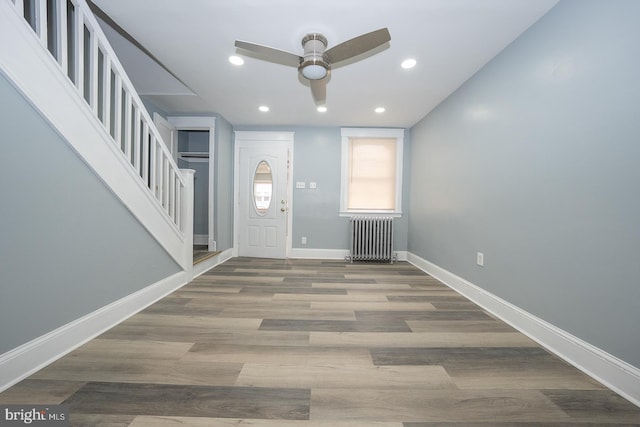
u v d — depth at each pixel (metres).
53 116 1.44
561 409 1.18
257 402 1.19
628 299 1.27
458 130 2.87
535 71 1.84
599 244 1.40
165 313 2.14
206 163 5.02
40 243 1.39
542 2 1.67
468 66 2.44
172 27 1.99
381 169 4.54
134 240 2.15
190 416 1.10
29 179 1.34
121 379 1.32
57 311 1.49
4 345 1.24
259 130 4.52
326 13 1.81
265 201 4.56
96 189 1.76
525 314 1.89
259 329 1.89
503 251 2.14
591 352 1.42
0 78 1.21
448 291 2.82
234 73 2.68
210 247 4.07
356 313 2.21
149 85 3.24
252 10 1.80
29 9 1.69
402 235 4.51
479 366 1.49
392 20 1.86
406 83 2.80
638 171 1.23
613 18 1.34
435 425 1.08
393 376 1.39
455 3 1.70
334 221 4.54
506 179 2.12
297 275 3.40
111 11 1.83
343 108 3.58
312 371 1.42
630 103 1.26
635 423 1.10
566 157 1.59
